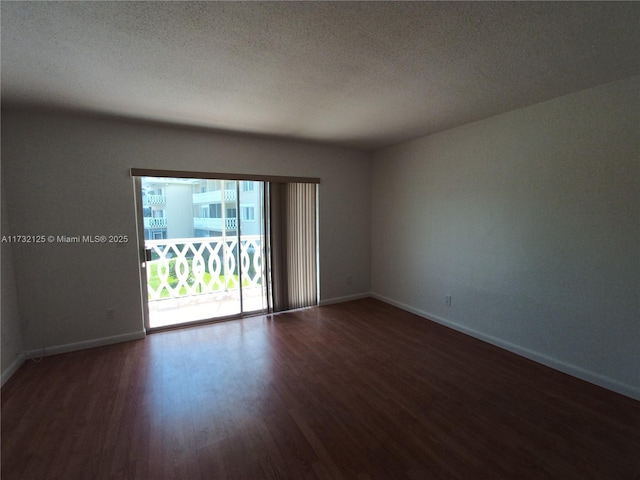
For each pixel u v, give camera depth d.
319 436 1.89
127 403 2.21
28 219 2.80
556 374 2.57
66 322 2.99
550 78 2.14
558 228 2.56
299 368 2.71
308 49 1.74
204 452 1.76
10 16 1.40
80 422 2.01
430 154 3.69
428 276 3.85
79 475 1.61
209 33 1.57
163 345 3.17
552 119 2.54
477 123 3.12
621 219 2.21
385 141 3.99
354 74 2.06
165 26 1.51
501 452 1.76
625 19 1.47
